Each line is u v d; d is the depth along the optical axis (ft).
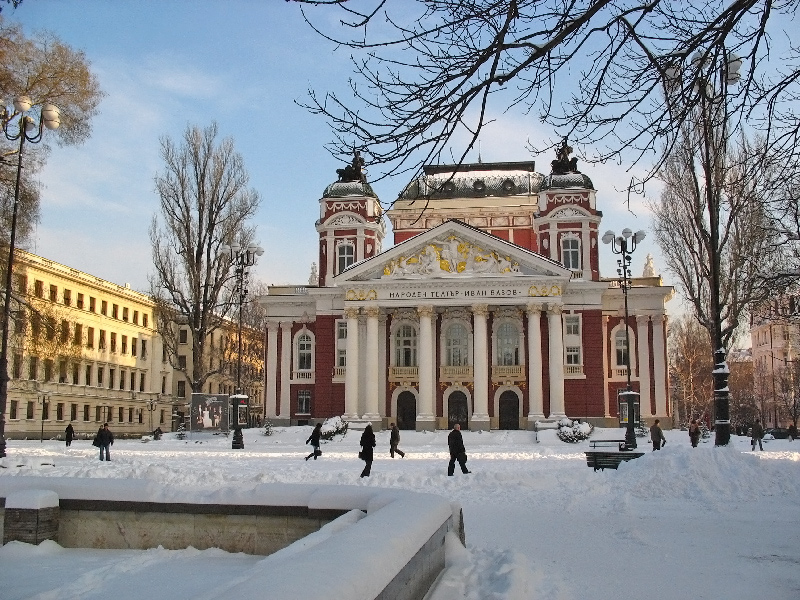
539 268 200.34
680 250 149.79
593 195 218.38
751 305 94.38
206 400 191.21
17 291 140.77
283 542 38.47
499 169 243.40
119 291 278.67
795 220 68.33
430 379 201.67
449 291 202.39
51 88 114.93
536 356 198.08
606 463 90.17
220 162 201.77
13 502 39.22
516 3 30.45
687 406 300.40
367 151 35.17
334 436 189.06
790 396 307.99
